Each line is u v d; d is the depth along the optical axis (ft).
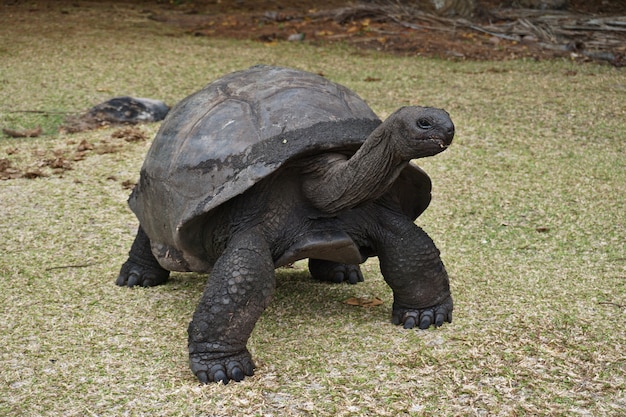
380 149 9.73
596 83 27.78
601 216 16.63
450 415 9.29
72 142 22.12
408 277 11.30
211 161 10.69
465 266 14.23
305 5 46.93
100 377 10.25
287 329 11.60
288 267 14.83
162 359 10.73
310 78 11.89
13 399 9.75
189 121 11.61
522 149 21.02
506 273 13.84
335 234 10.69
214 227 10.89
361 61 31.68
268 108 10.95
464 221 16.66
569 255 14.75
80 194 18.24
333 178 10.29
